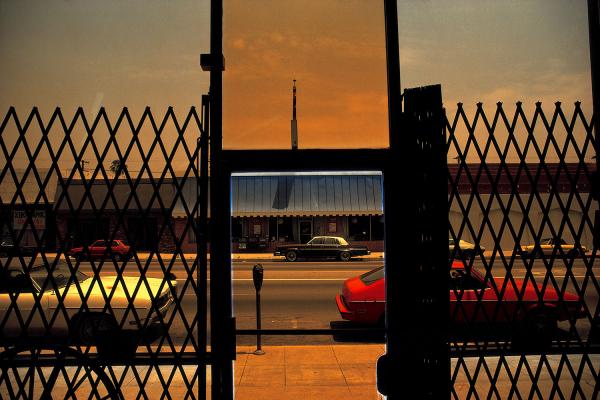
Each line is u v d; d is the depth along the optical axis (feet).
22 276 11.96
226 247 10.69
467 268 11.01
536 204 75.10
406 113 10.89
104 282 23.29
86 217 75.15
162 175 10.78
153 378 16.99
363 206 91.30
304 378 17.22
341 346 21.77
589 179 11.15
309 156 10.97
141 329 11.03
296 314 31.12
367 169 11.00
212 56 10.82
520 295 11.24
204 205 10.69
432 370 10.67
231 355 10.59
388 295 10.91
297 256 74.49
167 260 68.85
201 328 10.73
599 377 11.37
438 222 10.64
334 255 74.02
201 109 10.80
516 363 18.63
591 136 11.11
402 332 10.75
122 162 10.85
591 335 11.37
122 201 76.07
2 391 15.65
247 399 15.24
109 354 10.91
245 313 31.55
